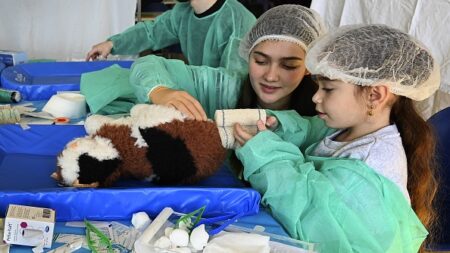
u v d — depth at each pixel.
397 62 0.70
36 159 0.85
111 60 1.63
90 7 2.10
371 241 0.67
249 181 0.78
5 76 1.35
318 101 0.77
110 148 0.70
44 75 1.44
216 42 1.51
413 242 0.73
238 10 1.46
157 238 0.60
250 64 0.99
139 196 0.66
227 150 0.80
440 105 1.56
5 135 0.91
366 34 0.73
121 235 0.63
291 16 0.93
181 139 0.72
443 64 1.49
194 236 0.59
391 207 0.70
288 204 0.70
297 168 0.74
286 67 0.95
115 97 1.16
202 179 0.76
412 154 0.79
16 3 2.02
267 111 0.86
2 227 0.59
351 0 1.74
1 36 2.07
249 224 0.69
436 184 0.86
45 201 0.63
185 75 1.06
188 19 1.59
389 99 0.75
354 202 0.69
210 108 1.06
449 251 0.96
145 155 0.71
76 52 2.16
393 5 1.60
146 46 1.77
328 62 0.72
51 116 1.15
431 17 1.49
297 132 0.87
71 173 0.69
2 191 0.62
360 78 0.71
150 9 2.49
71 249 0.59
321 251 0.66
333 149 0.80
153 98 0.87
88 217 0.66
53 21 2.09
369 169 0.71
